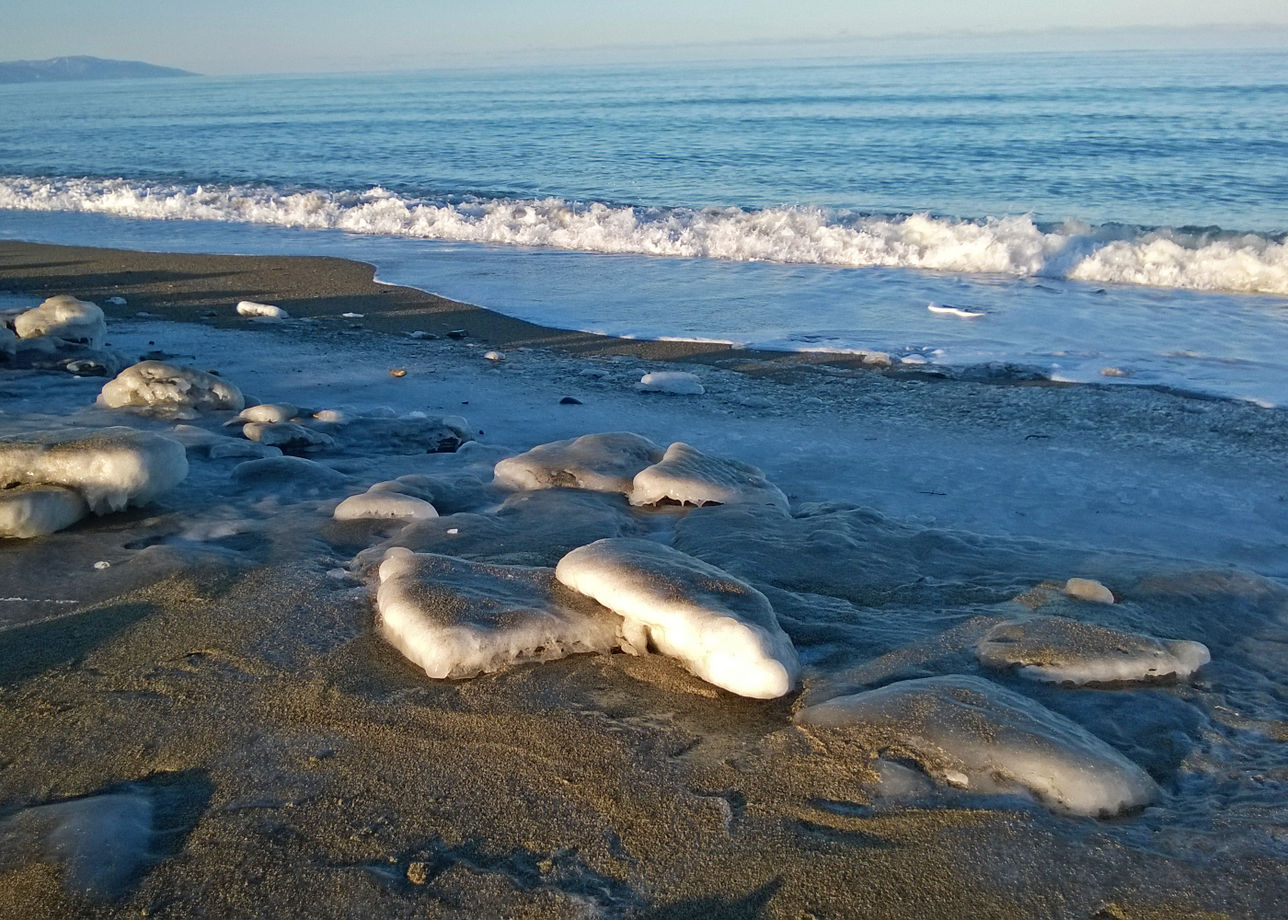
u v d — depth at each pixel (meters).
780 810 2.56
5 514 4.34
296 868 2.38
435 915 2.24
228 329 9.41
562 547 4.36
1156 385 7.36
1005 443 6.30
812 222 13.23
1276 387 7.19
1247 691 3.24
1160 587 3.99
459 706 3.07
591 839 2.47
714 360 8.34
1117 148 20.12
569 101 45.09
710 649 3.20
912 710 2.90
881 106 33.53
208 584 3.93
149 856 2.42
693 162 20.98
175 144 30.16
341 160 23.75
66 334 7.91
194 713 3.05
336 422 6.35
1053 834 2.44
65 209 17.86
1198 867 2.33
